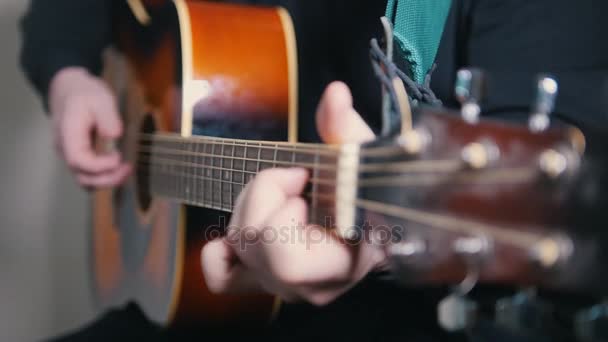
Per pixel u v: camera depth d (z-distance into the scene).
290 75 0.73
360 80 0.72
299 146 0.52
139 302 0.83
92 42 0.93
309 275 0.50
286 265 0.49
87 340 0.82
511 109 0.56
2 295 1.17
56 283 1.18
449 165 0.44
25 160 1.16
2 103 1.14
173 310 0.73
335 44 0.73
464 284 0.43
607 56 0.59
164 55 0.76
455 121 0.44
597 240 0.41
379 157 0.47
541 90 0.43
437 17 0.61
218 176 0.63
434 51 0.61
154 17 0.79
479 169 0.43
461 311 0.43
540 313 0.42
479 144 0.42
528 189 0.42
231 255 0.56
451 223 0.44
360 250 0.50
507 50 0.62
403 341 0.67
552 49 0.60
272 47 0.73
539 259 0.41
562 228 0.41
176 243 0.72
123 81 0.88
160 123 0.77
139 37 0.83
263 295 0.72
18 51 1.14
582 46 0.59
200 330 0.75
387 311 0.69
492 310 0.44
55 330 1.19
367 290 0.70
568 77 0.57
